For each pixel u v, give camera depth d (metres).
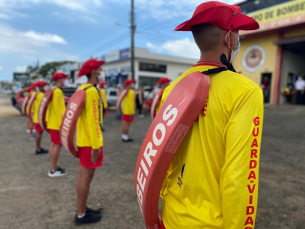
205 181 0.98
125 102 6.31
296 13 10.48
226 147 0.90
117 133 7.68
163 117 1.05
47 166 4.52
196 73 1.02
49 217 2.74
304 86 12.34
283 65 12.30
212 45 1.07
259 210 2.78
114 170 4.23
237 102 0.90
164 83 5.86
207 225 0.94
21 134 7.68
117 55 25.05
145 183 1.03
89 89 2.46
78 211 2.58
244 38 13.42
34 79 44.03
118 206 2.97
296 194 3.15
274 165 4.25
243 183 0.84
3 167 4.43
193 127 1.01
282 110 10.90
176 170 1.10
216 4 1.01
